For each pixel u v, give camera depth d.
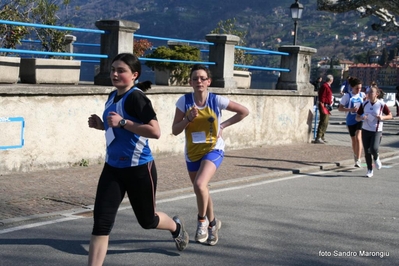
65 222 6.86
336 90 69.62
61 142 10.10
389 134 20.11
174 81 14.98
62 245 5.97
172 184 9.37
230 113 13.84
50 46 17.39
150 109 4.83
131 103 4.82
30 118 9.56
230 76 14.01
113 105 4.90
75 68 11.75
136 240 6.27
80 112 10.38
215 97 6.02
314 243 6.39
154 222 5.34
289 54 15.97
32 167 9.67
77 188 8.64
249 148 14.43
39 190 8.37
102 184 4.88
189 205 8.09
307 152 14.20
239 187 9.62
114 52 11.29
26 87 9.37
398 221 7.58
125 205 7.92
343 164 12.70
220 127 6.11
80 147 10.45
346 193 9.42
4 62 10.16
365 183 10.46
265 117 14.91
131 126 4.78
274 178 10.73
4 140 9.23
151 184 5.03
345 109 12.03
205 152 6.05
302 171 11.58
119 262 5.52
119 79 4.87
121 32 11.30
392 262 5.82
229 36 13.66
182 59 14.75
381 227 7.23
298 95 15.88
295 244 6.32
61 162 10.13
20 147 9.46
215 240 6.17
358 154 12.22
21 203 7.57
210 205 6.11
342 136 18.97
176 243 5.78
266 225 7.12
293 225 7.16
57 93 9.85
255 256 5.84
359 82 12.00
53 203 7.69
